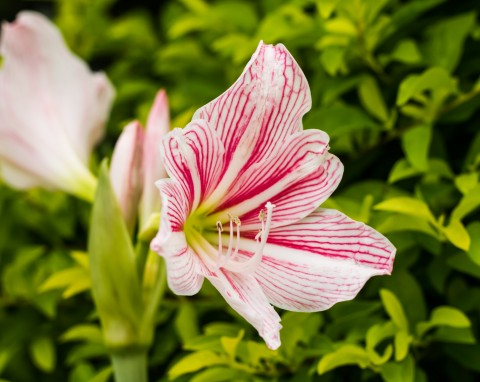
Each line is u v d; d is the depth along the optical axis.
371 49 0.78
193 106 0.86
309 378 0.73
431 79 0.73
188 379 0.77
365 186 0.77
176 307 0.79
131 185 0.74
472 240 0.72
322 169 0.69
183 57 0.89
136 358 0.73
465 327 0.73
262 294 0.68
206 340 0.73
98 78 0.81
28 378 0.86
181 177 0.66
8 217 0.87
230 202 0.70
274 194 0.70
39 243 0.89
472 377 0.77
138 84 0.89
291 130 0.68
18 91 0.79
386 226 0.73
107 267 0.72
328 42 0.77
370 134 0.80
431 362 0.78
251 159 0.69
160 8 1.04
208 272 0.68
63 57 0.80
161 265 0.73
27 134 0.79
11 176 0.80
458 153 0.81
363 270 0.68
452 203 0.77
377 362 0.70
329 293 0.68
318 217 0.69
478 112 0.80
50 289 0.83
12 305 0.85
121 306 0.72
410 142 0.75
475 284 0.79
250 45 0.81
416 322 0.74
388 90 0.80
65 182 0.79
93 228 0.71
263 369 0.74
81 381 0.79
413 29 0.81
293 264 0.69
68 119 0.80
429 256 0.78
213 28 0.87
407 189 0.79
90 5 0.96
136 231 0.85
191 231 0.69
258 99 0.67
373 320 0.73
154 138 0.74
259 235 0.69
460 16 0.78
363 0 0.76
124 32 0.93
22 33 0.79
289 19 0.83
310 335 0.73
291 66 0.67
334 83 0.79
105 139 0.93
